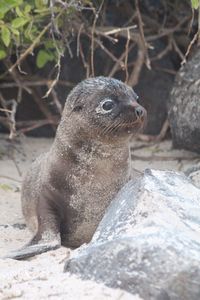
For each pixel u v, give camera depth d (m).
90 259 6.43
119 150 8.40
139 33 12.50
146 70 13.23
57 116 13.17
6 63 12.44
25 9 10.47
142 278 6.07
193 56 12.27
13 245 8.56
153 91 13.19
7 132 13.21
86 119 8.30
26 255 7.73
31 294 6.25
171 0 13.44
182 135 11.98
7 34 10.45
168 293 5.96
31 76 13.05
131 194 7.30
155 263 6.07
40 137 13.35
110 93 8.28
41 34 10.79
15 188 10.91
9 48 11.87
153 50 13.30
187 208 7.18
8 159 12.23
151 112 13.17
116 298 6.02
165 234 6.37
